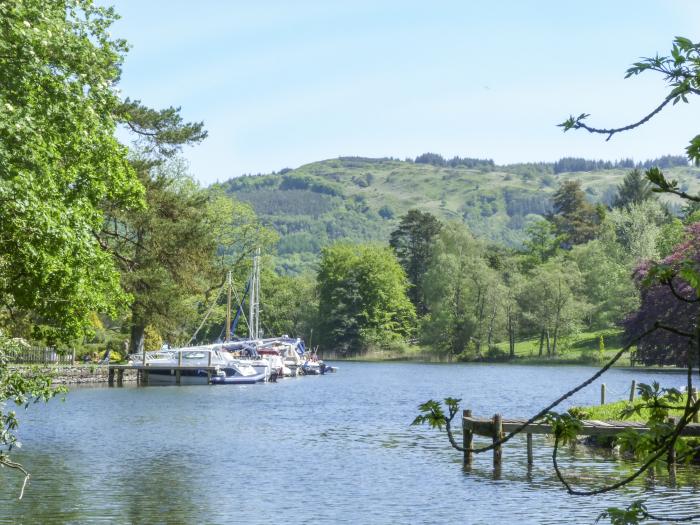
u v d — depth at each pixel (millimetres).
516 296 132625
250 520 21234
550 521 20953
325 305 155250
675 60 4984
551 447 34344
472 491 24922
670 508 21844
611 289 130625
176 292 65375
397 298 154125
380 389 74625
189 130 58438
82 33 22281
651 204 156875
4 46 16172
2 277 20797
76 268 22375
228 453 32906
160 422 44250
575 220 186750
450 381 86688
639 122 5074
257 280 105312
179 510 22312
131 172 26609
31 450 33250
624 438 5539
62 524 20609
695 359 4789
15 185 16328
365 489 25328
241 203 116562
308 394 67438
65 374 71438
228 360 82312
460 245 149125
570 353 125625
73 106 19266
